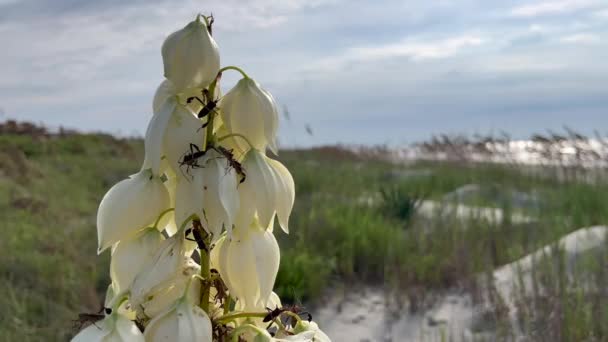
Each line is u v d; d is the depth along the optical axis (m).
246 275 1.53
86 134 17.66
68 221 8.49
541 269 5.99
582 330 4.82
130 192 1.49
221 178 1.44
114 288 1.53
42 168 12.59
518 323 5.22
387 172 14.25
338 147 17.44
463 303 5.80
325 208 8.30
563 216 8.23
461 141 14.27
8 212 8.48
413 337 5.35
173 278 1.46
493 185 11.20
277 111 1.56
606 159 11.38
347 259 6.60
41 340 4.80
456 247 6.60
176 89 1.49
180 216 1.46
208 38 1.47
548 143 11.72
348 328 5.57
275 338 1.54
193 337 1.39
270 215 1.52
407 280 6.05
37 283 5.79
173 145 1.46
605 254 6.09
